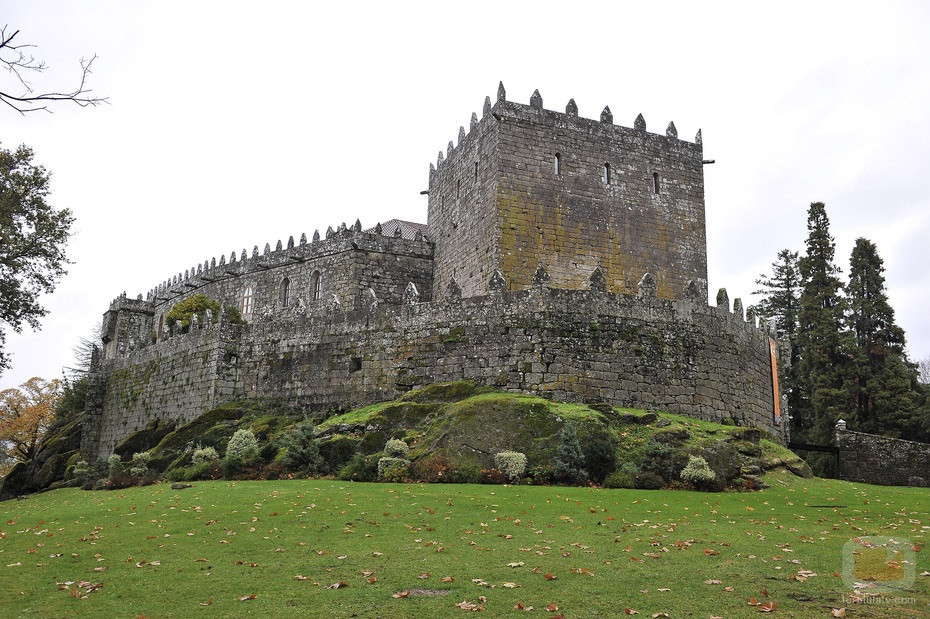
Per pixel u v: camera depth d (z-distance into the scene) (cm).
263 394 4350
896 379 6022
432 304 3941
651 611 1307
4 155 4031
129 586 1500
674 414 3631
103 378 5938
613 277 4847
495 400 3203
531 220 4744
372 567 1593
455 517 2097
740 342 4181
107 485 3603
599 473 2888
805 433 6669
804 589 1416
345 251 5859
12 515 2636
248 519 2127
